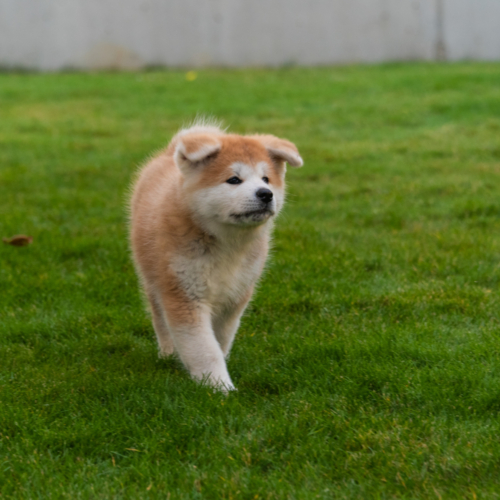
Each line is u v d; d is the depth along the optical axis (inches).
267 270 319.3
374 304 281.6
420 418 190.1
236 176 217.0
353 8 1042.1
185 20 1048.2
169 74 991.6
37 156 559.8
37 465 169.9
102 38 1047.6
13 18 1029.2
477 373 212.1
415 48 1051.9
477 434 180.9
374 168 514.6
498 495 155.2
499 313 268.5
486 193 441.4
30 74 1011.9
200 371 213.9
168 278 217.5
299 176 500.1
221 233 217.6
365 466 169.8
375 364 220.1
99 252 343.0
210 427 186.1
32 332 258.2
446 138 592.7
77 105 773.9
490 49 1044.5
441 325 256.7
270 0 1041.5
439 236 361.4
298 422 188.9
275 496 158.6
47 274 311.7
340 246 349.7
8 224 384.2
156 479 165.6
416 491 159.3
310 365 224.1
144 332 267.3
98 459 175.9
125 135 639.8
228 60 1054.4
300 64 1055.0
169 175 243.1
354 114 695.1
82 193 456.4
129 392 207.2
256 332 263.1
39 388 209.8
